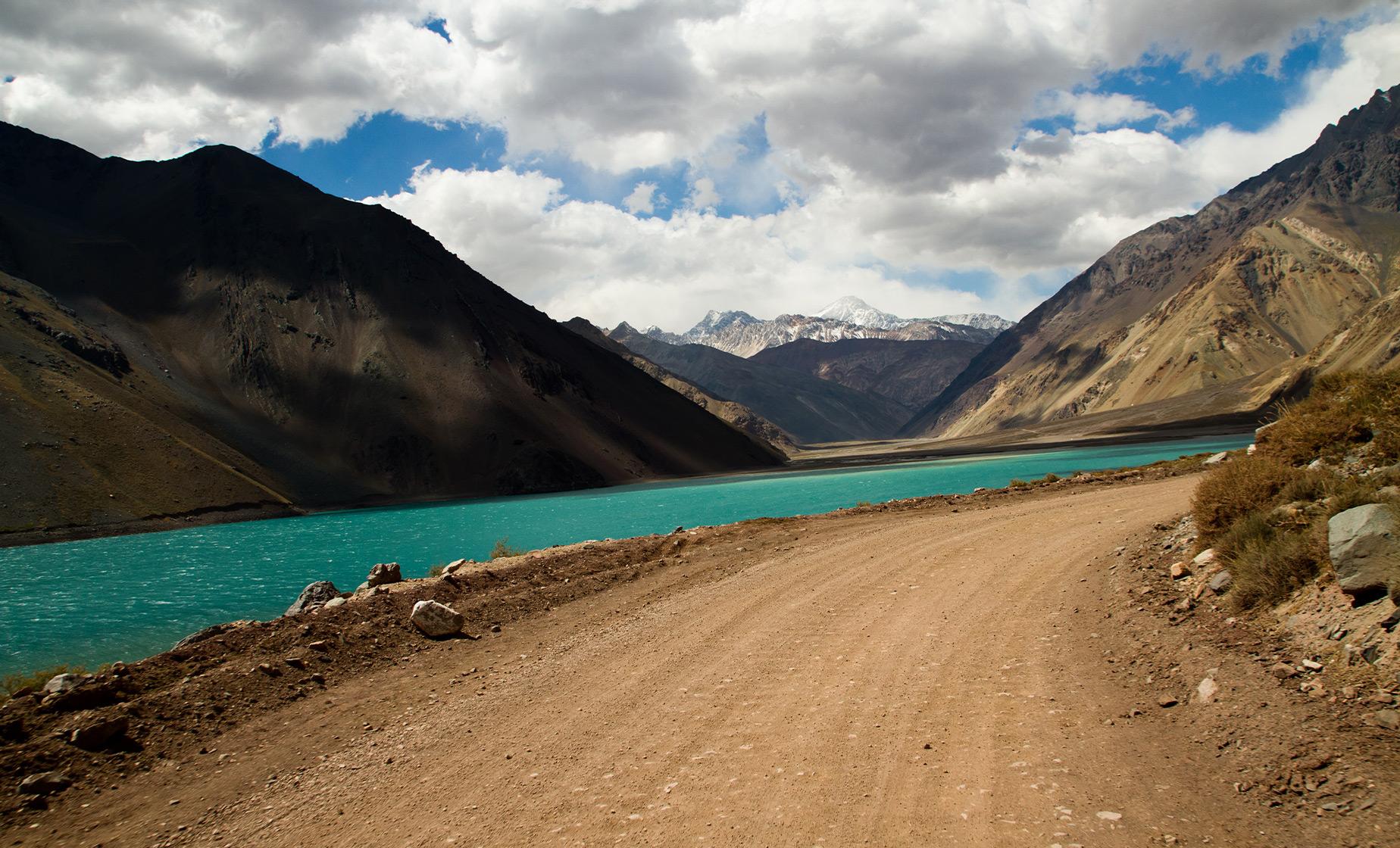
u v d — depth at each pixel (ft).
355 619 46.52
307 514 360.69
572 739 28.14
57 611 121.49
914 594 45.60
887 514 87.30
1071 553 51.88
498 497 483.10
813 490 317.63
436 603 46.24
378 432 516.32
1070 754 22.88
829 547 65.67
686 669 35.17
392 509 401.49
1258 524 33.63
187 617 112.78
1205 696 24.70
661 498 349.20
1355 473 36.47
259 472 405.59
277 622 45.91
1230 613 30.86
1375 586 24.16
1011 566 50.72
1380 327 648.38
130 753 30.01
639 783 23.86
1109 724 24.63
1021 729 25.11
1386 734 19.63
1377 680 21.79
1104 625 34.88
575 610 50.65
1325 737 20.43
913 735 25.54
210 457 367.86
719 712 29.35
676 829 20.67
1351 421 41.88
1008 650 33.50
